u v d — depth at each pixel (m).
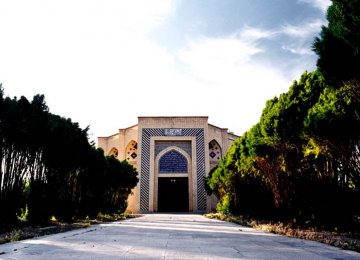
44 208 12.23
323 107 7.84
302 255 4.24
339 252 4.63
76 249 4.73
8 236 7.31
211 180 25.58
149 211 33.88
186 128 36.66
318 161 9.74
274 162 11.40
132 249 4.75
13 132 10.59
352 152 7.61
